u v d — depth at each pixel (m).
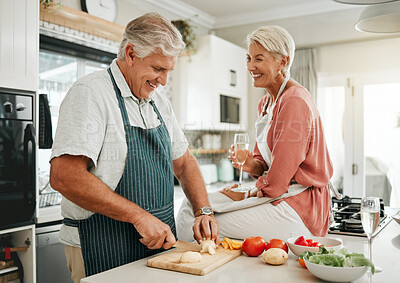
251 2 4.16
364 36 3.96
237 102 4.45
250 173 1.74
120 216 1.13
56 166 1.11
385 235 1.45
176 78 4.21
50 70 2.98
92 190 1.10
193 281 0.94
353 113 4.17
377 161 4.09
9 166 2.09
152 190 1.28
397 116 3.98
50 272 2.32
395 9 1.45
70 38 3.01
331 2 4.03
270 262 1.07
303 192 1.48
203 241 1.20
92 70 3.36
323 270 0.91
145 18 1.21
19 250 2.21
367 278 0.96
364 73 4.09
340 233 1.51
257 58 1.59
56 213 2.42
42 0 2.50
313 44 4.22
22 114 2.17
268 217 1.45
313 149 1.46
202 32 4.66
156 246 1.14
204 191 1.47
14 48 2.16
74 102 1.16
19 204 2.13
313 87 4.20
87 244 1.23
